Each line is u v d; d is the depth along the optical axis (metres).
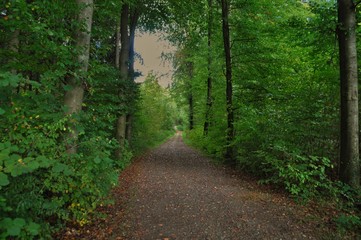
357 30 7.91
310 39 9.09
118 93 11.17
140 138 19.47
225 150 13.58
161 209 6.06
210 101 16.94
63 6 4.98
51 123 4.20
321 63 9.50
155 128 25.48
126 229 4.87
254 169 9.57
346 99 6.73
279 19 12.13
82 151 4.75
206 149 18.27
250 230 4.93
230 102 12.55
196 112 22.88
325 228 5.04
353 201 5.90
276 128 8.53
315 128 8.13
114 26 13.07
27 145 3.68
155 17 14.16
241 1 12.02
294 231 4.90
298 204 6.40
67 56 4.73
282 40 11.98
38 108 4.20
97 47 6.94
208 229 4.97
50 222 4.49
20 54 4.87
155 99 25.31
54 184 4.03
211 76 16.33
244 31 12.34
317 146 8.12
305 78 10.16
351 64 6.70
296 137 8.22
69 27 5.29
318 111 8.43
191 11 12.65
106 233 4.61
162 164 12.94
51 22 4.79
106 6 6.86
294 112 8.73
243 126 10.12
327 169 7.98
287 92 10.26
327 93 8.75
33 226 2.75
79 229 4.59
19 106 3.88
